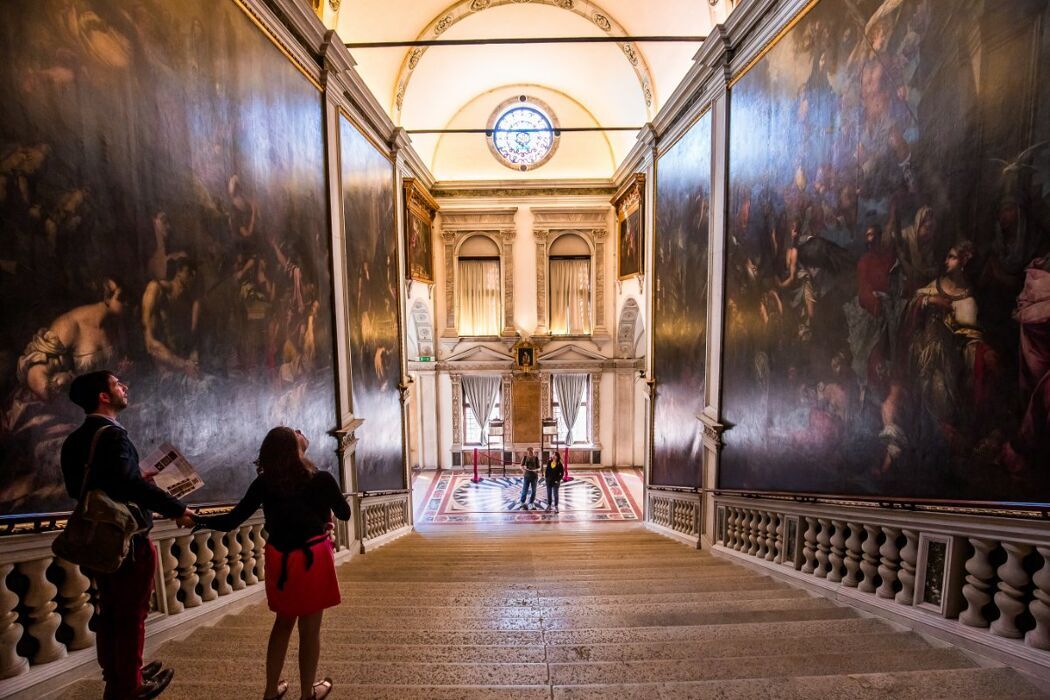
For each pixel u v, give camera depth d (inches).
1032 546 122.0
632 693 105.7
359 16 359.9
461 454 721.0
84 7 129.7
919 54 154.1
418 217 587.2
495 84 630.5
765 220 249.4
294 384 250.4
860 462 182.9
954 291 143.0
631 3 422.9
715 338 304.3
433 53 507.8
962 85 139.5
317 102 281.7
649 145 430.6
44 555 115.0
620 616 162.7
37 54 117.4
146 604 106.0
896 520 157.8
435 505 581.9
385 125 404.8
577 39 313.7
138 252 148.3
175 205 164.4
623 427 721.6
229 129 196.1
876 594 166.2
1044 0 117.7
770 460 245.4
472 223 677.9
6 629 108.8
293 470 101.5
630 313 650.2
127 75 144.1
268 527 102.0
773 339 242.4
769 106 245.3
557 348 701.3
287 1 236.2
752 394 262.7
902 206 161.9
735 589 202.1
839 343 194.4
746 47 266.7
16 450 112.7
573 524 511.8
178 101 166.4
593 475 696.4
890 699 104.2
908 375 160.4
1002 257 129.1
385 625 157.6
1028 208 122.5
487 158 662.5
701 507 321.7
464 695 105.7
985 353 134.1
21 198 113.8
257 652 137.2
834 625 151.0
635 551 308.0
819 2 204.7
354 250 337.4
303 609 99.0
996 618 136.8
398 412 441.7
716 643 136.4
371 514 360.2
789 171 228.4
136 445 147.3
